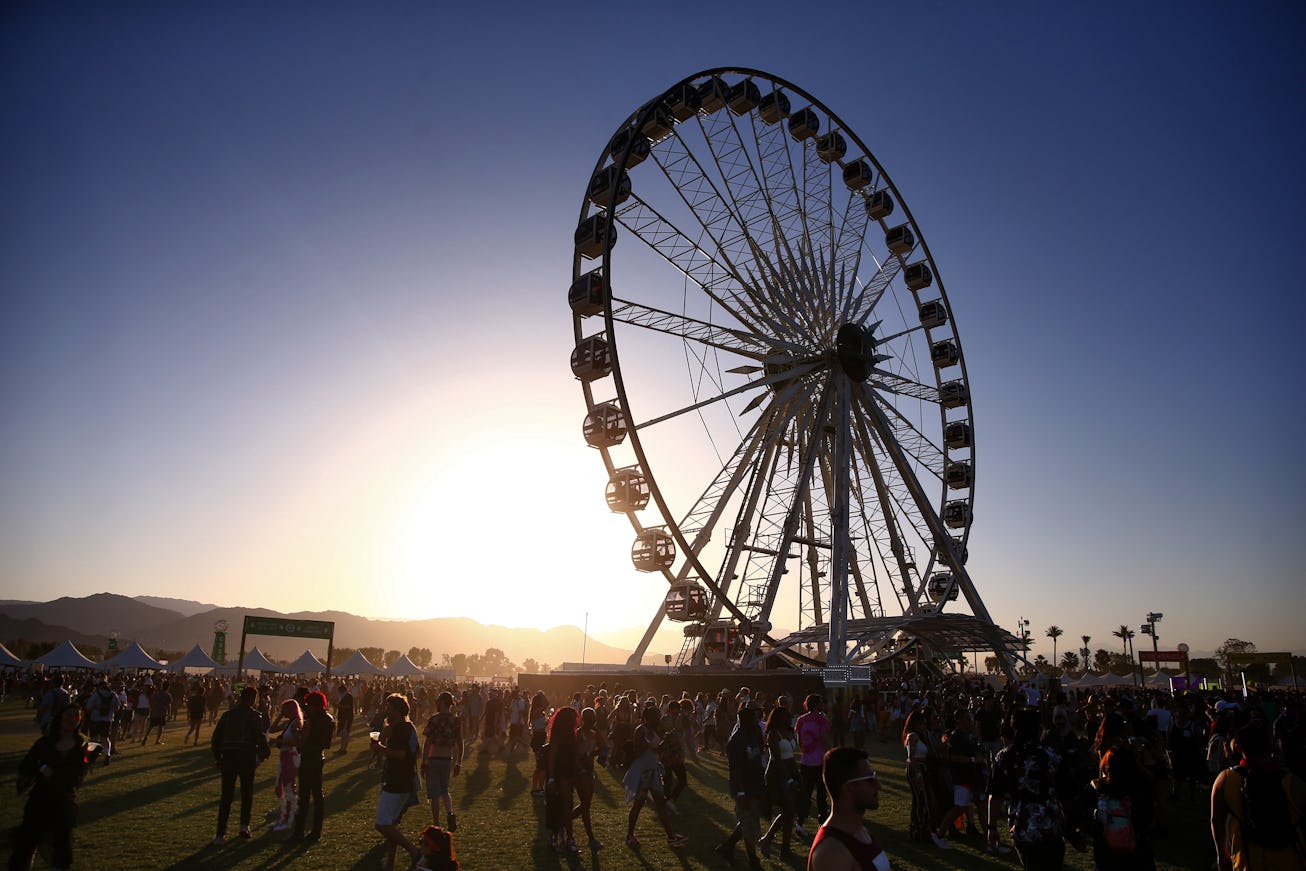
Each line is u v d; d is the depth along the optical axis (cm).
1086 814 742
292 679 4741
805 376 3791
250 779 1235
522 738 2577
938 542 4241
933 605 4200
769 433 3734
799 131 4209
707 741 2825
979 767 1279
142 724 2902
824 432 3872
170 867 1060
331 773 2077
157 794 1627
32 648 11438
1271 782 645
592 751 1245
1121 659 13462
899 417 4250
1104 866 694
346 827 1354
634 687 3416
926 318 4612
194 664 6806
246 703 1242
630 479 3406
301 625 4334
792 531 3656
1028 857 737
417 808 1555
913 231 4562
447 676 10275
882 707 3238
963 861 1159
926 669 5091
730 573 3562
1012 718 790
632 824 1249
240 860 1105
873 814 1535
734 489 3597
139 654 6506
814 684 3181
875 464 4059
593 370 3269
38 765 870
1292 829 631
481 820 1437
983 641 4553
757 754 1110
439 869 689
